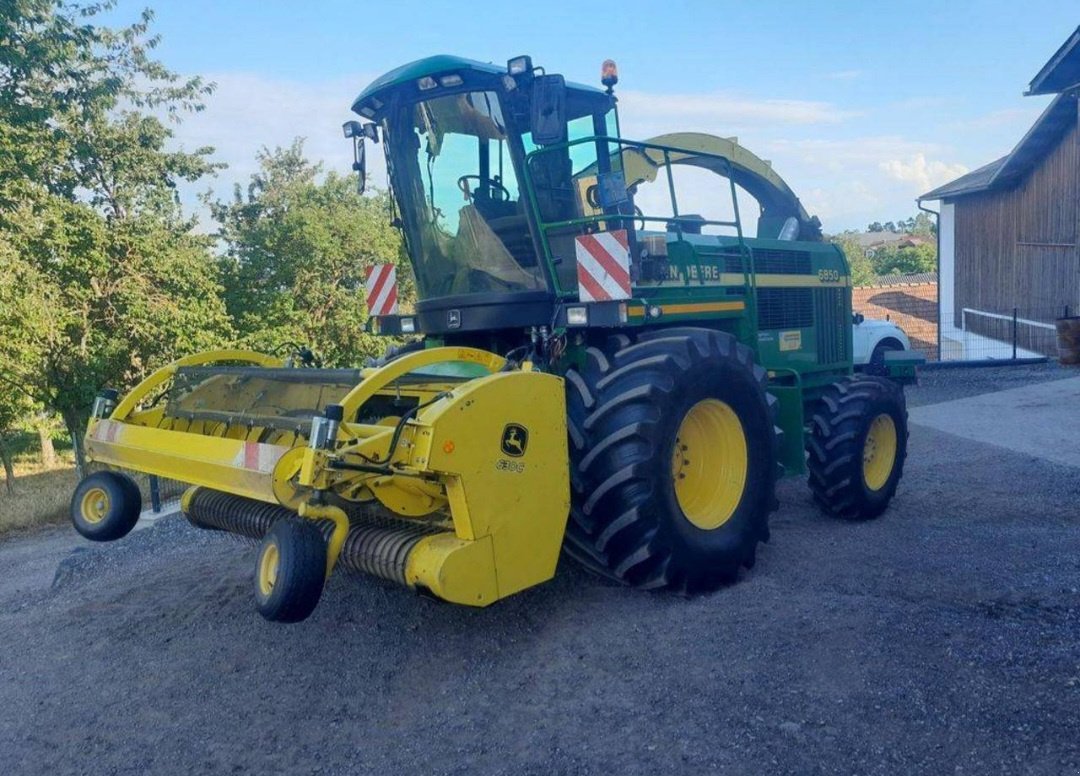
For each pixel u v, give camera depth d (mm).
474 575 4098
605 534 4793
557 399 4465
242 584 5664
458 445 4020
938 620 4426
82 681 4480
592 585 5172
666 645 4332
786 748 3412
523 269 5586
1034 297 20688
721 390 5176
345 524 4008
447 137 5715
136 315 12195
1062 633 4219
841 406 6684
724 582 5176
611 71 5586
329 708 4039
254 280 16234
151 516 7992
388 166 6102
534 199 5402
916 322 28109
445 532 4332
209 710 4090
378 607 5039
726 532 5199
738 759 3371
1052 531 6188
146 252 12438
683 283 5875
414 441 3990
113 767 3664
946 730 3445
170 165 14695
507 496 4238
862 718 3572
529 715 3838
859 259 57906
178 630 5012
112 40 15297
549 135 4973
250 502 5422
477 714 3883
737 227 6418
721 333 5406
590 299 5012
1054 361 17656
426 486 4461
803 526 6617
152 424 5570
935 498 7430
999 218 22438
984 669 3875
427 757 3586
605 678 4082
